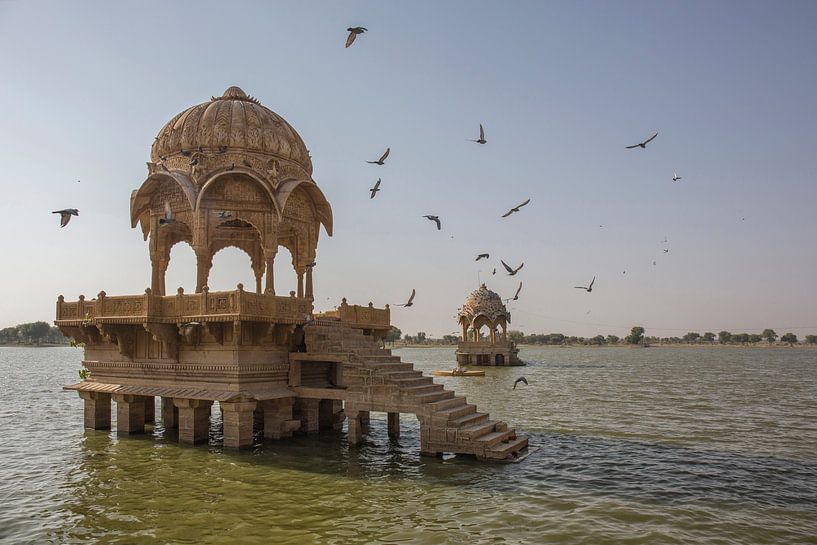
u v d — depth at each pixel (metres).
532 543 12.31
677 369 88.00
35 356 177.75
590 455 21.20
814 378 66.12
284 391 22.61
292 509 14.45
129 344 23.89
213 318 21.08
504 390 50.28
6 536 12.82
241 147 25.16
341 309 26.36
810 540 12.61
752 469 19.23
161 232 26.91
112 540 12.49
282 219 26.02
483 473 17.92
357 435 21.44
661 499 15.64
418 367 103.12
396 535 12.69
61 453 21.02
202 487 16.38
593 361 122.94
